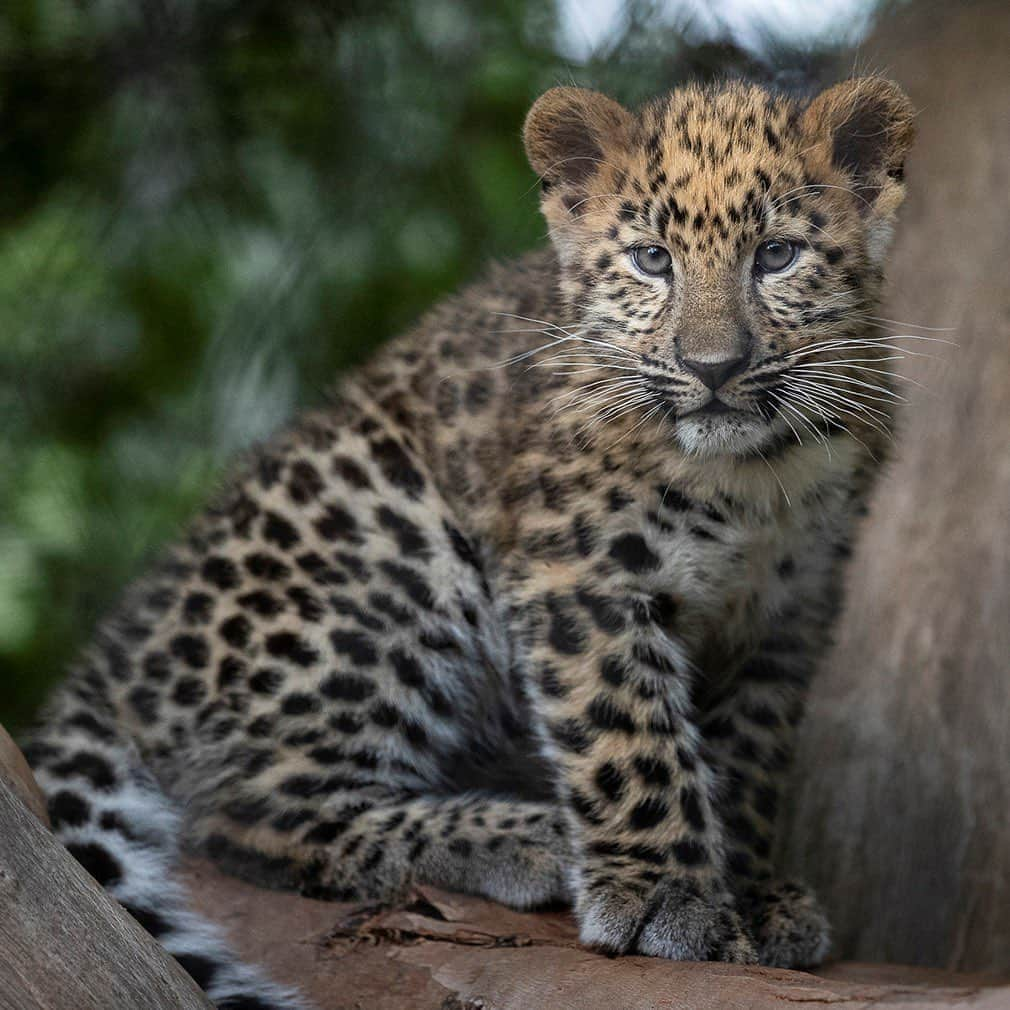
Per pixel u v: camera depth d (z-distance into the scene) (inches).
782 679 332.5
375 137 488.1
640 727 299.4
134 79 494.3
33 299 487.8
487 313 351.3
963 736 371.6
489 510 332.8
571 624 305.9
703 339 288.8
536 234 471.8
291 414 387.2
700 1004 241.0
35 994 208.2
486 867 310.0
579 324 315.9
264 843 323.0
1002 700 368.8
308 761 329.7
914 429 421.4
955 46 484.4
